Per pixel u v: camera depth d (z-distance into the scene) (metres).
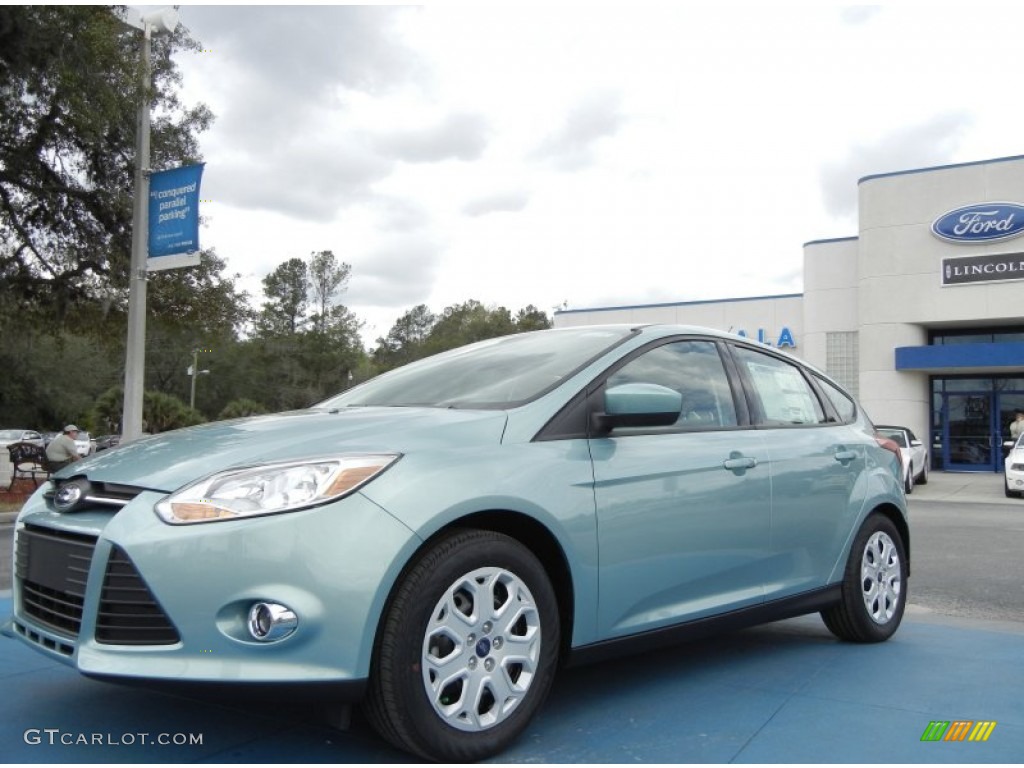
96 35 13.34
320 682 2.63
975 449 26.59
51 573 3.03
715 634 3.84
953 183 25.31
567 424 3.41
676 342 4.11
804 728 3.34
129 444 3.50
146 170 14.73
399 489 2.83
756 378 4.46
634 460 3.52
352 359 83.12
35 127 16.19
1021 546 9.30
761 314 29.28
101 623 2.78
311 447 2.97
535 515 3.11
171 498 2.79
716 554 3.80
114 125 15.60
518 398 3.48
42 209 17.72
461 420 3.23
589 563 3.27
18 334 21.50
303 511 2.71
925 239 25.72
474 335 92.31
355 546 2.70
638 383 3.59
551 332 4.30
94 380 55.22
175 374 72.81
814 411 4.81
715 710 3.54
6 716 3.37
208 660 2.66
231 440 3.15
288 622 2.64
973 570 7.68
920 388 26.09
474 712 2.90
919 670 4.21
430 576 2.81
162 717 3.35
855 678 4.06
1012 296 24.44
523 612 3.07
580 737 3.20
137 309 14.59
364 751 3.00
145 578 2.67
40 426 53.69
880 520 4.89
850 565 4.63
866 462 4.85
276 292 87.81
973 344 24.78
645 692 3.79
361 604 2.67
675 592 3.63
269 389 78.88
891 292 26.14
